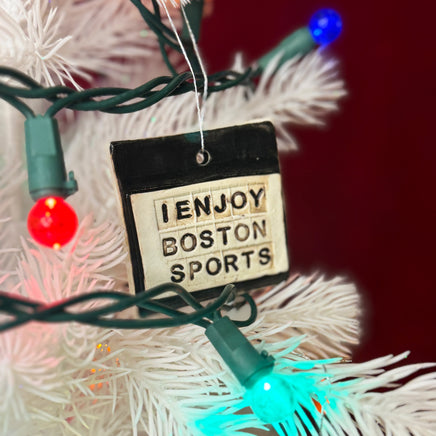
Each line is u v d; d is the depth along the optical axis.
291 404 0.28
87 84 0.41
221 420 0.29
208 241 0.31
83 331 0.28
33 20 0.32
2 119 0.33
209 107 0.36
